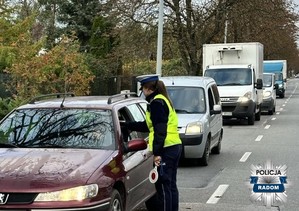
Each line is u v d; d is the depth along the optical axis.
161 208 6.79
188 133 11.16
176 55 36.34
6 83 15.69
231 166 11.54
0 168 5.62
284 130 19.33
